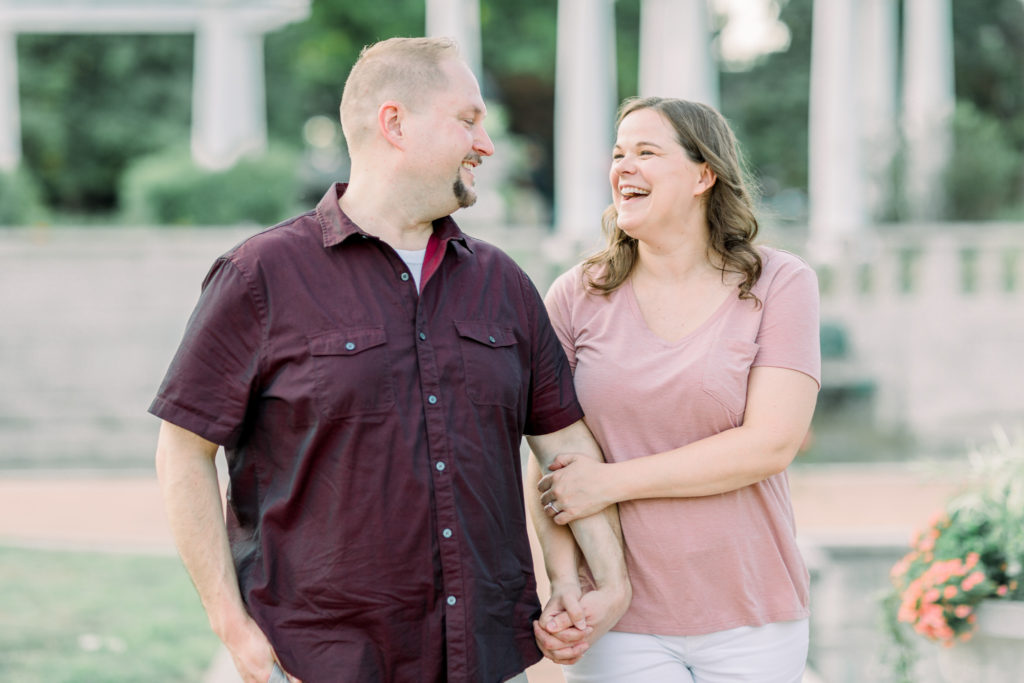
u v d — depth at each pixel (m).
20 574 6.43
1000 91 28.47
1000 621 3.54
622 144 2.75
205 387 2.35
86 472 10.12
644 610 2.72
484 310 2.53
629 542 2.73
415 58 2.46
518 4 29.16
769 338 2.69
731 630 2.69
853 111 15.51
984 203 16.67
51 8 17.53
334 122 31.38
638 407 2.72
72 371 11.91
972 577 3.58
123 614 5.66
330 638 2.35
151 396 11.70
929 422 11.93
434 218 2.54
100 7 17.78
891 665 4.17
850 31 15.46
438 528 2.37
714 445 2.64
